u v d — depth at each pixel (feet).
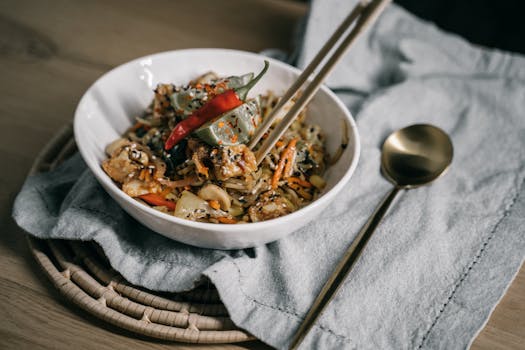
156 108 1.14
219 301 1.01
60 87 1.40
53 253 1.04
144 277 0.99
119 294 0.99
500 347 0.97
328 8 1.47
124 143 1.10
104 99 1.13
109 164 1.05
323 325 0.95
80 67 1.47
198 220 1.02
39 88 1.39
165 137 1.09
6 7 1.64
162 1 1.73
